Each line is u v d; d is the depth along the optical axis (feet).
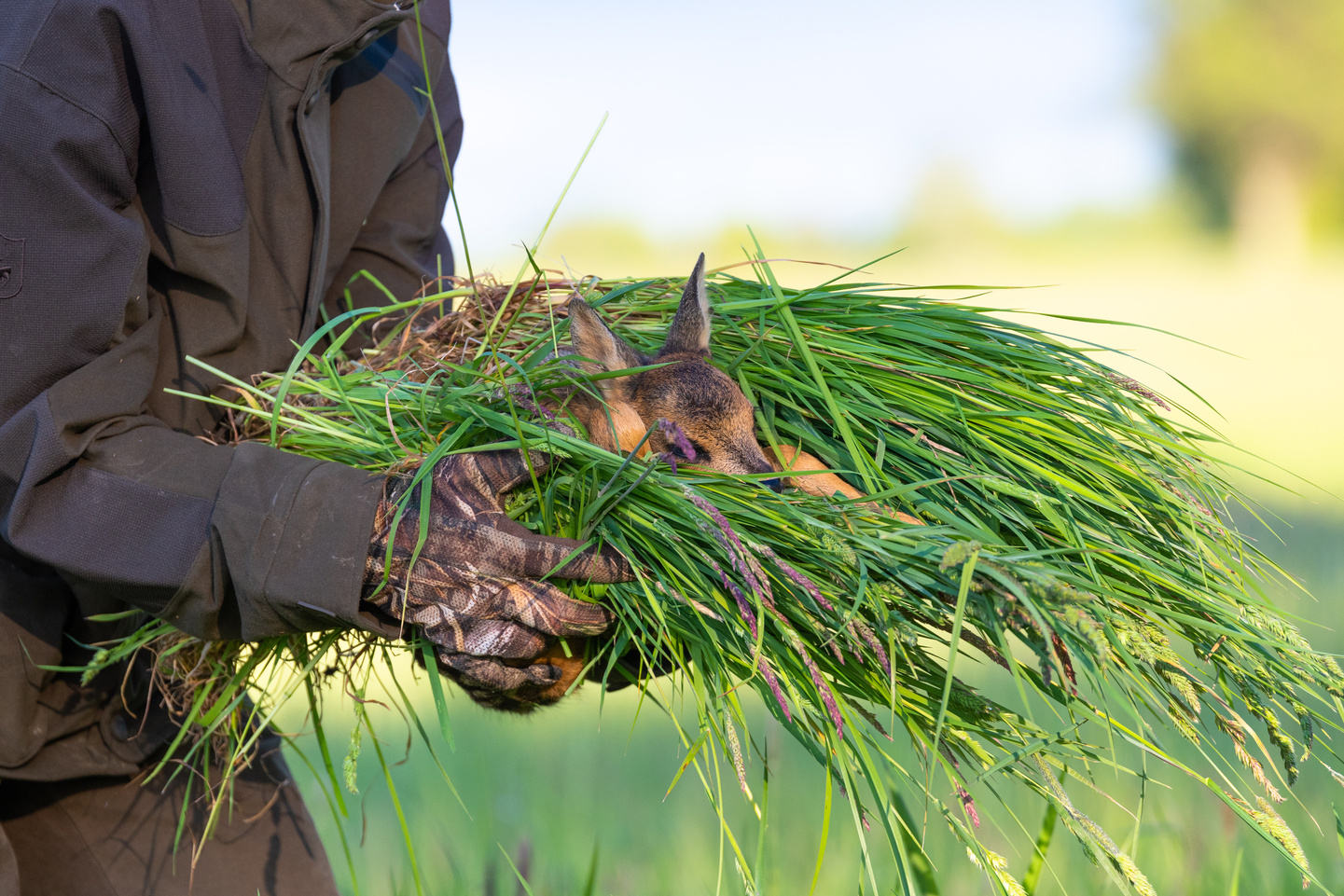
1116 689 9.26
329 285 12.06
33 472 8.39
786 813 15.03
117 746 10.44
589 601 9.06
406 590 8.31
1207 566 9.76
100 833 10.55
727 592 8.93
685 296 11.81
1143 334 74.74
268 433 10.21
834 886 13.16
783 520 8.99
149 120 9.23
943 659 9.90
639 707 8.75
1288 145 162.50
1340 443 37.60
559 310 11.69
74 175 8.81
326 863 11.51
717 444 10.80
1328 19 157.79
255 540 8.39
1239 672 8.97
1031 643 8.14
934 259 147.33
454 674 9.59
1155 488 9.82
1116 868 8.12
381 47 11.72
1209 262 144.05
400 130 11.71
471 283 10.82
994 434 10.19
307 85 9.96
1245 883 12.14
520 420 9.21
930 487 9.86
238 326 9.99
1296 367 62.49
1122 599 8.96
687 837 14.53
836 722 8.14
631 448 10.57
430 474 8.71
